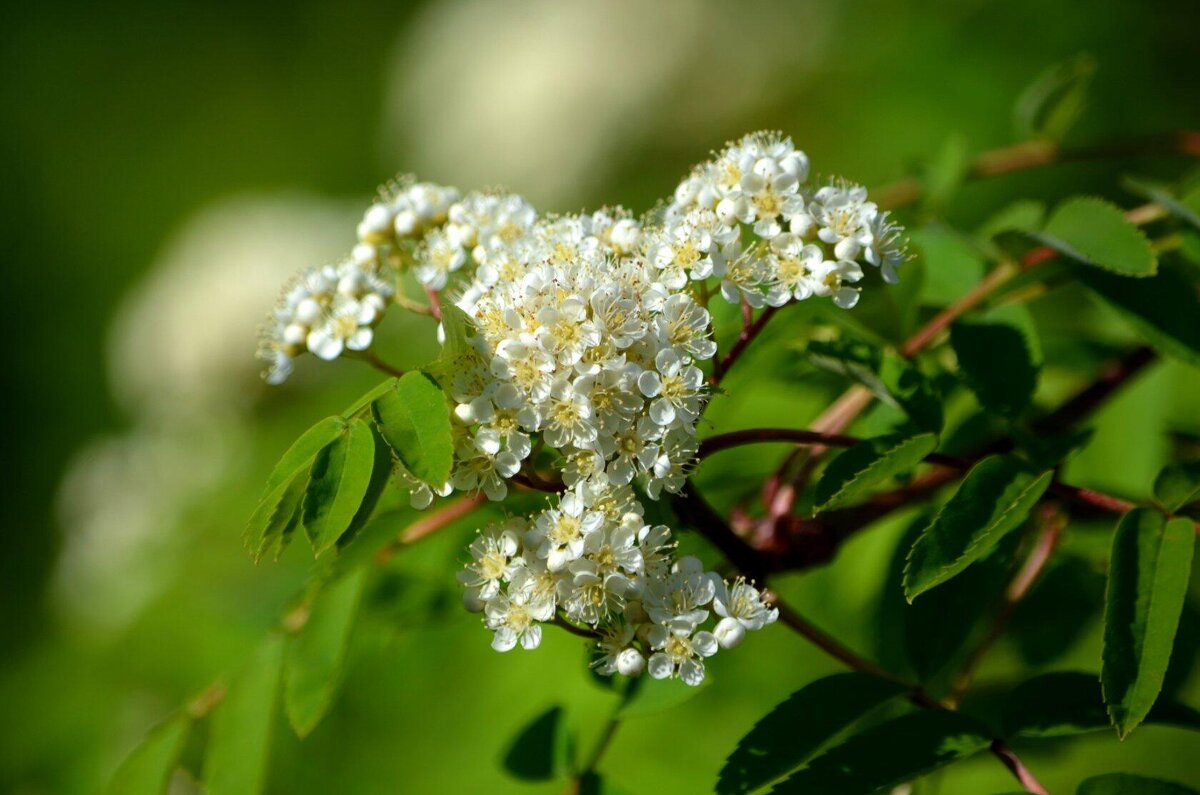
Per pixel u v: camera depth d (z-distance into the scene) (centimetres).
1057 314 78
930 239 70
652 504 64
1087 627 70
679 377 62
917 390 66
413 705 79
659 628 62
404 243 67
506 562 63
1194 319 66
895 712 69
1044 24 107
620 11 171
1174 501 63
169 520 112
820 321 69
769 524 68
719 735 75
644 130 167
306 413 104
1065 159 75
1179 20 104
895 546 69
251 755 68
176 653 90
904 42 113
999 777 76
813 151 118
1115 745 78
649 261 64
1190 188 69
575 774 67
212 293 165
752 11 157
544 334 62
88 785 87
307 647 68
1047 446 65
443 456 61
